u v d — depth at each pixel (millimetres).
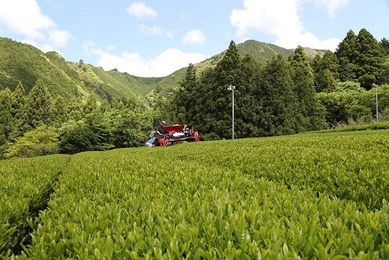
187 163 7012
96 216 2883
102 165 7082
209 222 2342
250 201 3066
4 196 3859
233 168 6980
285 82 39469
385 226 2221
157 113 49281
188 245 1965
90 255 1953
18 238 3410
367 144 8141
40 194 4656
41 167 7957
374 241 2020
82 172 6012
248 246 1899
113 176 4910
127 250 1956
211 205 2920
